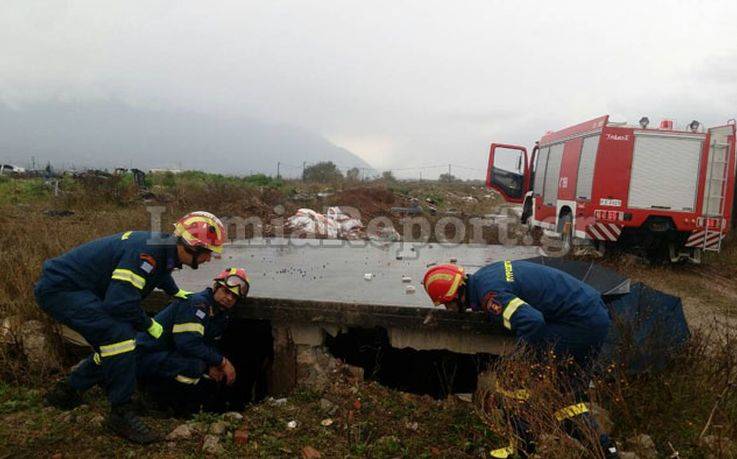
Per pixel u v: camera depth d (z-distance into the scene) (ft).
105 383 12.87
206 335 14.90
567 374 12.05
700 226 33.55
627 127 33.47
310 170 135.03
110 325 12.09
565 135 39.63
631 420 12.61
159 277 12.81
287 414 13.74
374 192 62.08
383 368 18.39
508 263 12.70
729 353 14.48
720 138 33.32
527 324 11.22
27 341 15.62
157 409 14.94
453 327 14.93
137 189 55.01
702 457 11.61
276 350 16.08
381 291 17.33
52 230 29.53
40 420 12.69
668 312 15.56
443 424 13.41
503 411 12.09
